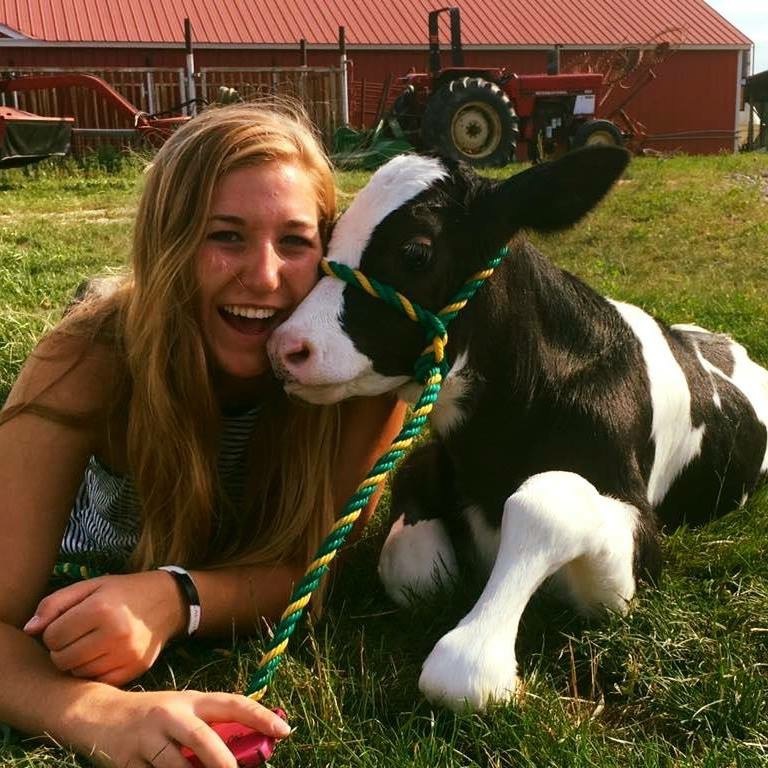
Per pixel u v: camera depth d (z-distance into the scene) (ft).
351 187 11.69
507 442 3.51
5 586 2.83
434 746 2.64
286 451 3.35
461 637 2.88
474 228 3.29
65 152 16.89
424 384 3.23
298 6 30.32
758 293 8.84
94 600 2.69
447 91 18.79
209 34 28.58
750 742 2.74
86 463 3.14
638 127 28.35
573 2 33.37
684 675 3.11
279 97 3.63
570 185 3.34
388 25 30.35
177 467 3.14
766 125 37.40
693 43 32.19
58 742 2.55
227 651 3.09
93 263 9.09
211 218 2.92
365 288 3.09
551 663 3.16
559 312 3.60
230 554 3.38
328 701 2.83
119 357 3.13
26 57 27.43
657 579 3.61
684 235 11.69
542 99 21.58
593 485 3.49
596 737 2.77
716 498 4.48
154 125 18.56
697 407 4.24
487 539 3.67
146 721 2.45
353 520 2.93
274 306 3.04
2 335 6.06
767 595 3.53
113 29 28.09
